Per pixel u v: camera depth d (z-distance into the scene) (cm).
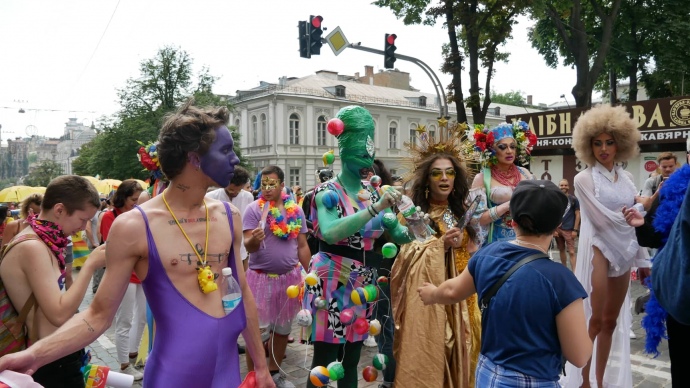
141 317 454
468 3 1446
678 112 1066
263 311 398
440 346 268
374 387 401
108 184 1631
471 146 354
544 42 1938
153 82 3244
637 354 467
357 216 267
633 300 652
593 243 345
